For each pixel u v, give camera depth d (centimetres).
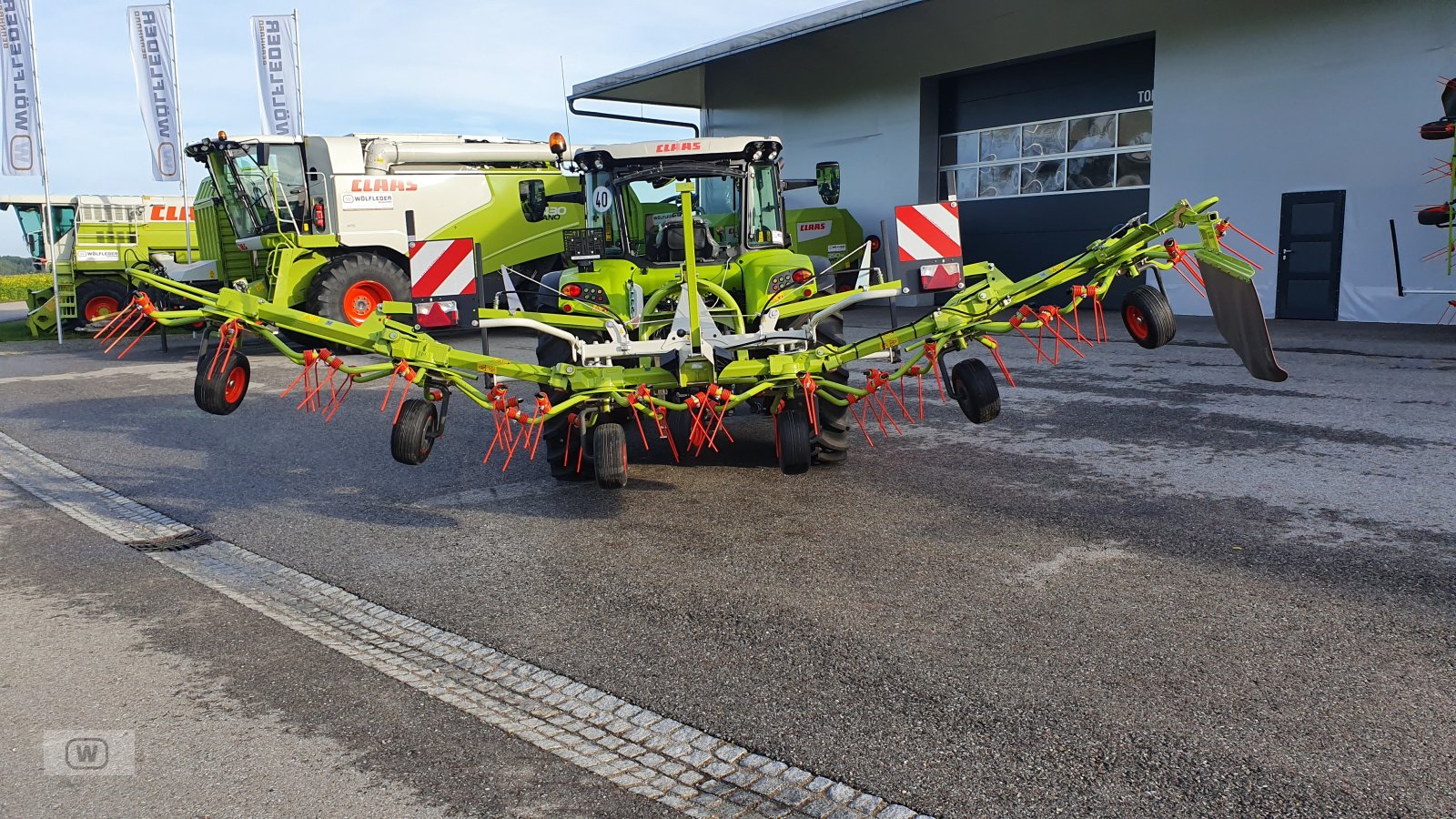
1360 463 577
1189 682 321
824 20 1702
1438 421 675
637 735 305
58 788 283
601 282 623
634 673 345
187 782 285
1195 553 439
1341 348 1041
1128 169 1605
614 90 2308
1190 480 556
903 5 1571
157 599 437
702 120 2438
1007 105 1784
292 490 622
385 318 492
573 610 405
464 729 312
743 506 545
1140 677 325
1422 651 336
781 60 2175
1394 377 855
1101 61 1623
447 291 515
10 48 1784
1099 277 498
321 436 792
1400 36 1238
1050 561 436
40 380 1184
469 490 606
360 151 1398
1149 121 1562
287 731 314
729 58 2239
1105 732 293
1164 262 483
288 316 480
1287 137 1366
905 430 727
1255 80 1392
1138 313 483
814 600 404
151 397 1022
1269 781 265
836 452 618
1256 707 303
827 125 2089
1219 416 723
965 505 528
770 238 662
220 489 635
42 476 688
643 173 646
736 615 391
